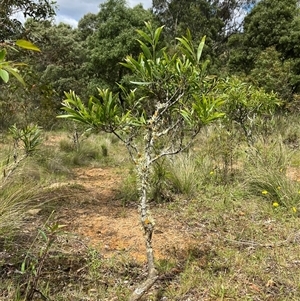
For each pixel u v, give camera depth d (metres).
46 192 4.67
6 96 6.78
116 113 2.25
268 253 3.03
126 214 4.10
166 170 4.86
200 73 2.36
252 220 3.80
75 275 2.59
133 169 6.11
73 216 3.92
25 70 4.39
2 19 4.58
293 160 6.19
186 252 3.06
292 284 2.55
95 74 16.81
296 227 3.56
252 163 5.43
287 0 16.17
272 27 16.08
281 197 4.13
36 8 4.96
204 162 5.80
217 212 4.03
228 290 2.46
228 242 3.27
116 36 16.09
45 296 2.20
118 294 2.38
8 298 2.19
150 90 2.45
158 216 3.99
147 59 2.31
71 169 6.96
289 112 11.80
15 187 3.95
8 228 3.00
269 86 12.31
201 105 2.23
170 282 2.59
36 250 2.84
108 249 3.09
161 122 2.48
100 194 5.00
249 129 6.58
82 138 9.64
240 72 16.11
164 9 24.64
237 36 17.88
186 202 4.44
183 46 2.41
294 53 15.74
